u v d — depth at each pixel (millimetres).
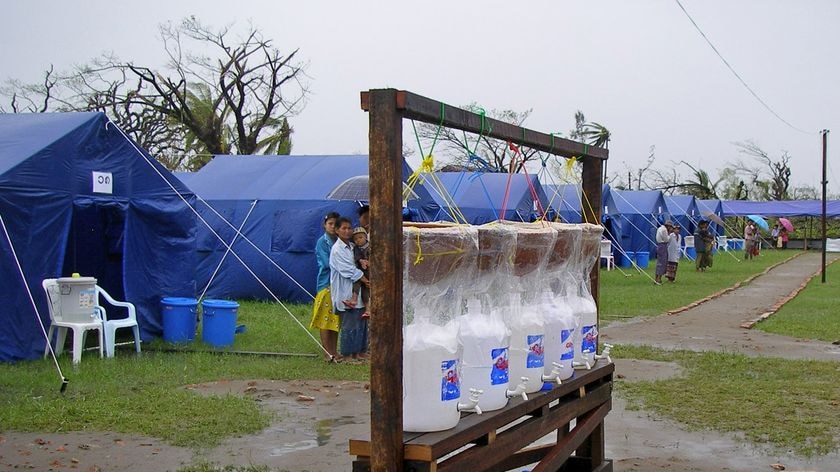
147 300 12922
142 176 12914
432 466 3650
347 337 11297
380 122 3645
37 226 11258
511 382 4668
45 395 8875
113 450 7012
